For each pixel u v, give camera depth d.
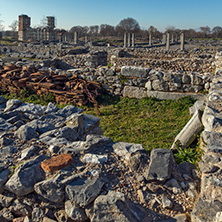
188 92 9.31
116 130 7.18
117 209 2.56
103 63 20.52
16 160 3.65
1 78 10.99
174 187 3.15
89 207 2.75
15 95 10.37
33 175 3.13
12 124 4.87
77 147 3.89
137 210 2.82
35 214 3.00
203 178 3.09
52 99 9.79
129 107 9.12
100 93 10.20
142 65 15.19
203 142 4.47
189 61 14.21
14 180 3.06
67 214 2.81
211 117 4.60
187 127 5.54
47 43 39.53
